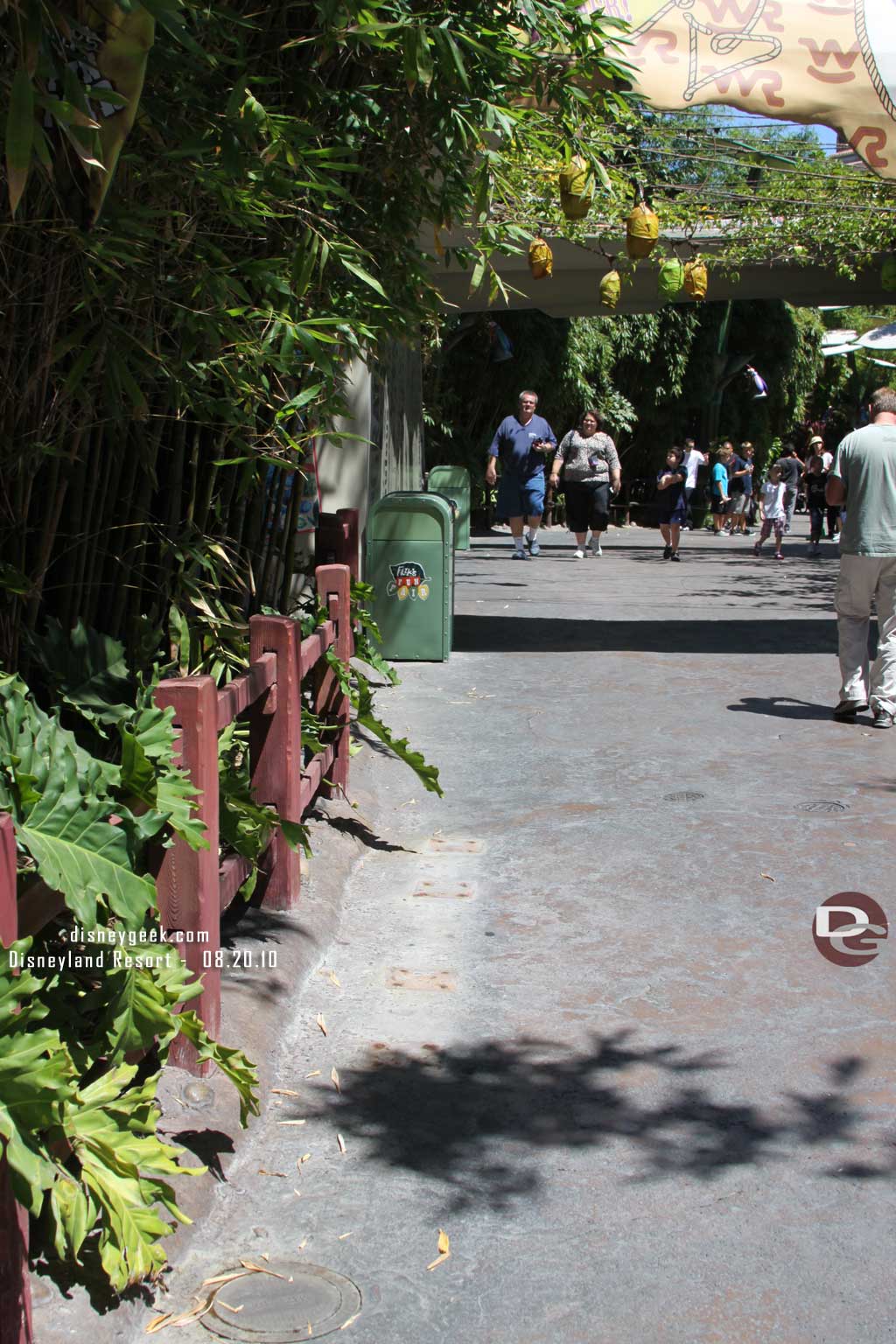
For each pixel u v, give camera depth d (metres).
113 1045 2.91
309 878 5.09
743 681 9.41
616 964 4.52
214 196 3.71
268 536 5.68
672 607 13.66
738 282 13.03
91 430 3.84
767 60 6.68
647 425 33.91
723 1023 4.09
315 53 4.34
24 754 2.73
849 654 8.07
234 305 4.05
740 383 37.31
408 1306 2.76
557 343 26.52
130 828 2.88
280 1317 2.71
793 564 20.00
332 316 4.38
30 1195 2.22
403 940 4.77
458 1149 3.39
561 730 7.90
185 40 2.99
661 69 6.69
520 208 7.99
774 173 9.81
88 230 3.22
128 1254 2.58
